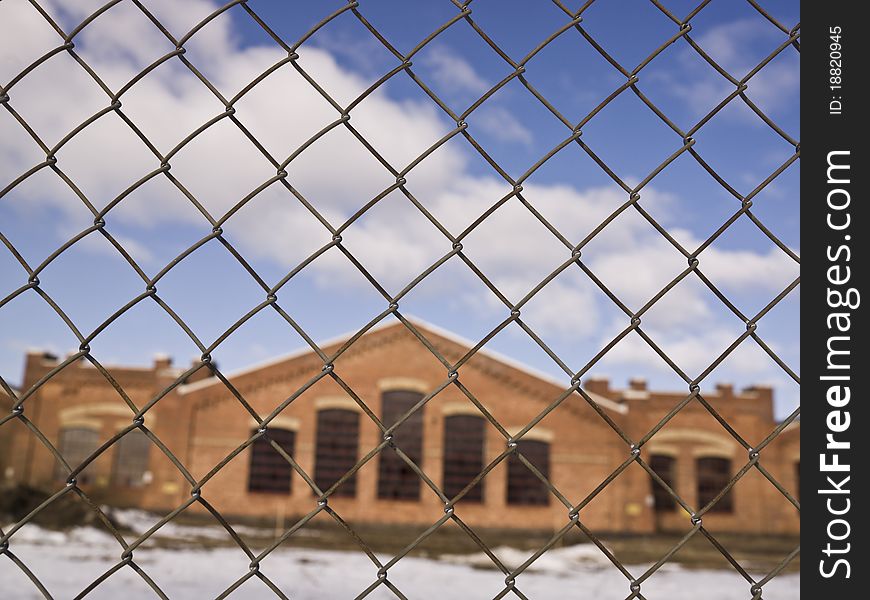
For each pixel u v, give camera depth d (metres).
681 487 29.92
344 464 28.25
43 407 28.59
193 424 28.25
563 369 1.12
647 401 30.09
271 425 28.31
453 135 1.13
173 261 1.09
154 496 27.59
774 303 1.13
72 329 1.07
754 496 30.02
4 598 9.51
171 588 11.49
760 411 30.78
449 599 12.47
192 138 1.10
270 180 1.10
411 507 27.88
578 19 1.15
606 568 19.19
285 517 27.56
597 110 1.15
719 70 1.17
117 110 1.09
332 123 1.11
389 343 29.12
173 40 1.10
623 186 1.15
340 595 12.30
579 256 1.14
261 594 11.61
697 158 1.16
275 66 1.11
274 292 1.09
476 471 28.44
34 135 1.09
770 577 1.09
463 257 1.12
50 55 1.09
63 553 16.94
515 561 19.92
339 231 1.10
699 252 1.15
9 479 27.53
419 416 28.66
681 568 19.62
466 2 1.13
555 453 28.89
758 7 1.17
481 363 29.19
